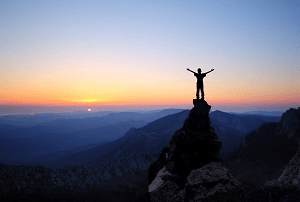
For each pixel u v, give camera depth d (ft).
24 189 379.55
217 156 76.95
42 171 447.42
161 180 73.97
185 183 69.36
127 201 404.16
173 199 67.62
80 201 377.50
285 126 577.43
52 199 363.76
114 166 543.80
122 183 481.05
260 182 384.47
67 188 421.59
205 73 79.30
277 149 498.69
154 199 68.64
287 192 220.84
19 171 422.41
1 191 354.33
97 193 421.59
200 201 62.13
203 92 80.02
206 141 78.38
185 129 81.71
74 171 482.69
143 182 485.56
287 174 252.01
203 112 78.69
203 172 69.00
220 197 62.08
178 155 79.10
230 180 65.31
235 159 561.84
